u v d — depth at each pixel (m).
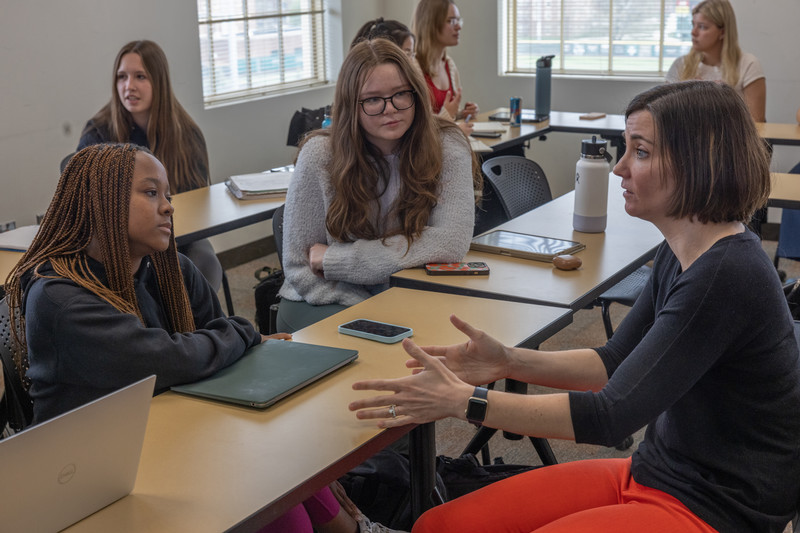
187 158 3.49
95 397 1.48
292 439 1.35
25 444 1.02
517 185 3.35
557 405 1.34
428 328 1.83
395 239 2.30
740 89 4.62
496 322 1.86
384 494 1.85
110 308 1.48
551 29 5.89
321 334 1.82
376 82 2.22
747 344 1.26
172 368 1.50
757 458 1.28
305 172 2.40
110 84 4.13
